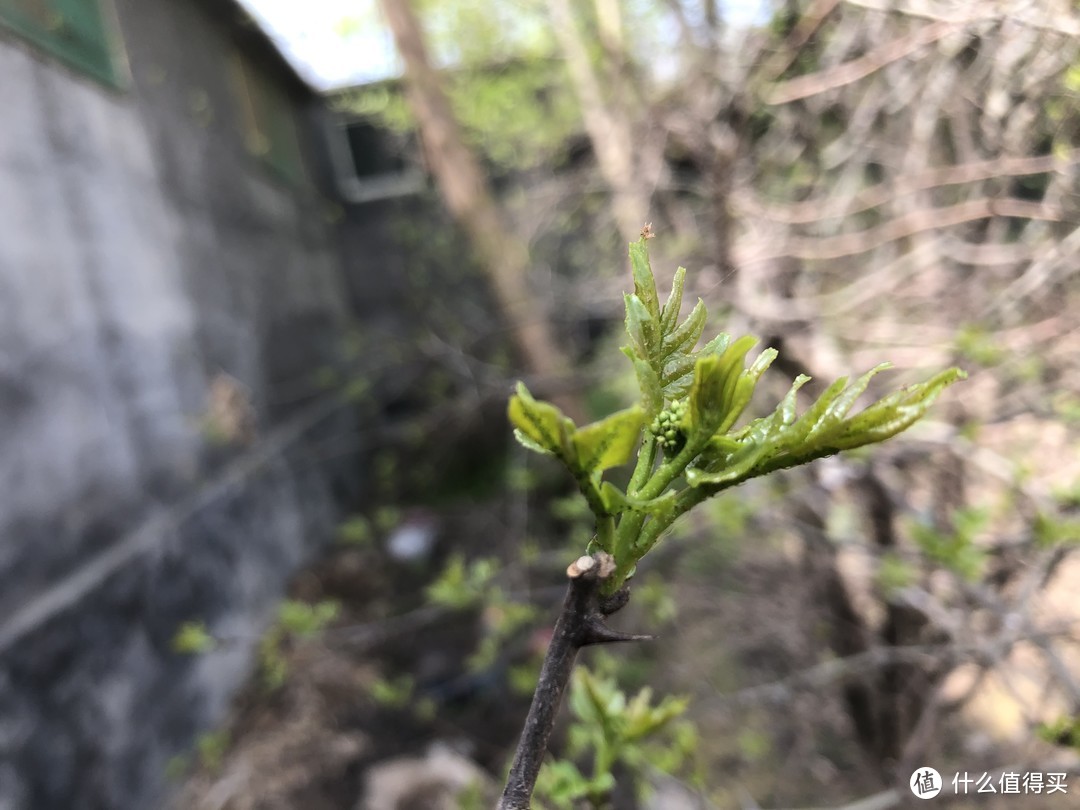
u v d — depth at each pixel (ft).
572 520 13.61
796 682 7.58
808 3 7.85
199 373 13.52
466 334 17.94
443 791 10.39
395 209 25.07
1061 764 4.61
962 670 9.02
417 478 19.83
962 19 5.75
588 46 13.92
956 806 5.97
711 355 1.37
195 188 14.73
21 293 8.81
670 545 10.30
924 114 8.08
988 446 7.81
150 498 11.25
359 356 22.97
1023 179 7.96
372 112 21.30
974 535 6.04
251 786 10.85
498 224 14.56
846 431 1.29
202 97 15.99
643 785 5.98
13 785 7.57
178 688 11.07
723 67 8.91
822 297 9.75
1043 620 6.89
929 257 8.33
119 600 9.86
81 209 10.39
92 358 10.16
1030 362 7.39
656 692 10.96
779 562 12.42
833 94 8.66
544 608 12.83
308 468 18.53
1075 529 5.31
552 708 1.45
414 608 15.48
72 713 8.66
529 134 18.84
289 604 9.43
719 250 8.99
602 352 17.84
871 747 9.36
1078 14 5.62
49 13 10.27
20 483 8.38
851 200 8.54
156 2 14.33
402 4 13.14
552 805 3.85
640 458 1.50
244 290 16.60
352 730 12.15
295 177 22.18
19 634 7.98
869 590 9.30
